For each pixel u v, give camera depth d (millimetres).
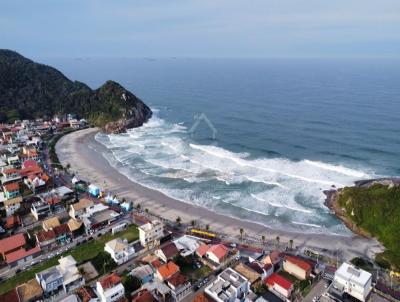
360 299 53531
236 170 113375
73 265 61250
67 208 86375
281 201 92375
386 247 71875
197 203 92500
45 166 118438
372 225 77688
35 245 70125
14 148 134125
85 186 101875
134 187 102938
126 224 79250
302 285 58000
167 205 91312
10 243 68688
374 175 104062
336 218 84062
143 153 134000
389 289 57656
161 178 109375
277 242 73312
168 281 57531
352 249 71375
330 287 56000
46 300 55094
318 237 75938
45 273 57656
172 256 65250
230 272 58938
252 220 83375
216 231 78188
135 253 68188
